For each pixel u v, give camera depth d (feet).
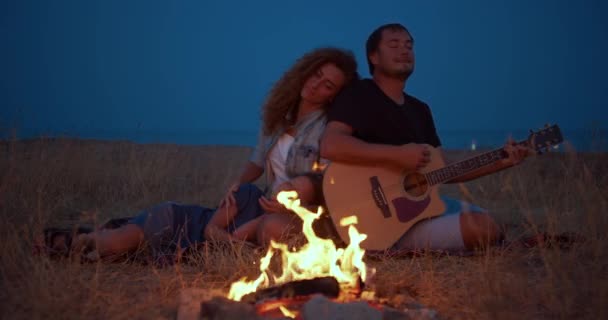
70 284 10.48
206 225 13.74
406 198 13.67
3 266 11.50
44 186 18.80
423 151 13.32
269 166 15.34
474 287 10.57
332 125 14.12
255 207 13.92
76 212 18.79
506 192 21.39
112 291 10.55
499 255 12.78
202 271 11.96
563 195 18.44
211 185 26.03
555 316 9.43
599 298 9.64
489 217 13.35
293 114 15.40
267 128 15.31
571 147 14.19
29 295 9.78
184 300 9.57
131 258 13.03
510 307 9.68
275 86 15.25
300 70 14.79
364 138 14.39
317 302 8.46
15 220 15.20
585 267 11.67
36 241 12.73
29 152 20.58
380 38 14.69
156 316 9.36
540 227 16.39
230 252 12.82
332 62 14.69
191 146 47.11
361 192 13.56
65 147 22.29
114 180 22.93
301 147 14.46
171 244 13.26
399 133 14.44
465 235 13.16
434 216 13.80
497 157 14.08
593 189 15.40
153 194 22.57
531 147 14.05
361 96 14.30
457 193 23.48
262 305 9.05
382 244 13.35
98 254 12.24
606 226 13.15
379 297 10.29
